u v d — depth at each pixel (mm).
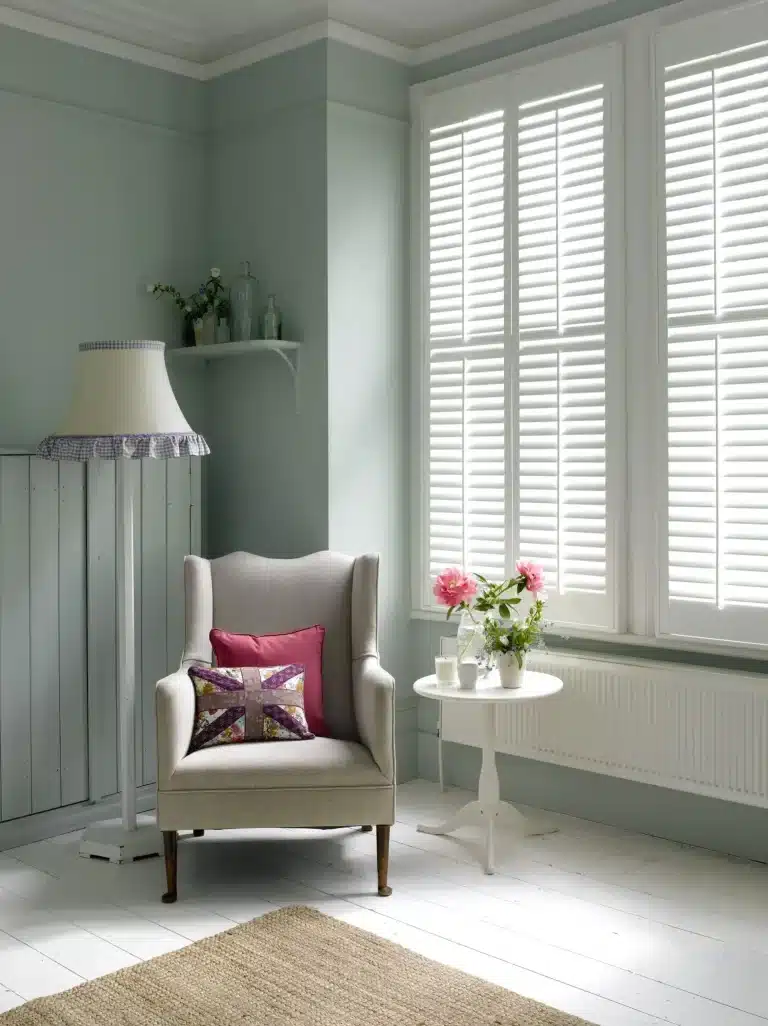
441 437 4234
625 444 3670
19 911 3115
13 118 3811
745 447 3367
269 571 3768
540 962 2783
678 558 3527
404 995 2590
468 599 3621
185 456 3830
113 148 4125
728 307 3385
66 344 4020
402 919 3051
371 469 4207
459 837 3721
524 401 3930
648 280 3588
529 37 3902
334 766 3137
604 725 3633
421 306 4270
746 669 3439
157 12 3875
